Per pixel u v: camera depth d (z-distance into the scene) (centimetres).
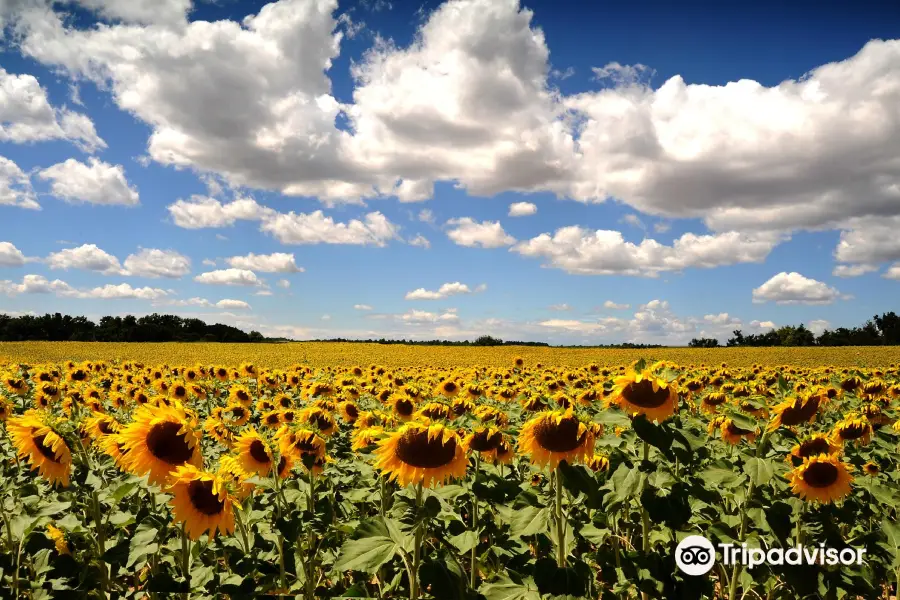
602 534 478
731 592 457
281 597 500
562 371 1855
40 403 1066
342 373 1888
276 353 6225
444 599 358
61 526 504
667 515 388
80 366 1691
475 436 535
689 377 1313
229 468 543
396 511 438
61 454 462
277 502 574
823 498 499
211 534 412
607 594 455
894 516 601
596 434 503
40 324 10138
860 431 673
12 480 584
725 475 426
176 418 421
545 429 427
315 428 627
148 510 584
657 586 412
